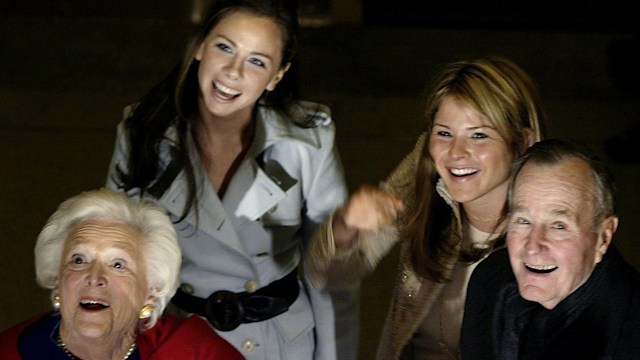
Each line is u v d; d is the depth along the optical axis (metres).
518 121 10.00
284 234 11.26
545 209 8.41
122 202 9.55
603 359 8.38
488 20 24.56
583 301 8.52
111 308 9.27
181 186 10.94
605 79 22.88
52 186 19.11
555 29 24.53
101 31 23.61
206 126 11.01
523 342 8.84
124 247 9.34
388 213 10.18
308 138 11.23
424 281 10.78
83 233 9.34
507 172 10.14
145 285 9.48
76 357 9.53
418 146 10.82
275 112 11.16
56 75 22.55
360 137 20.77
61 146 20.22
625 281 8.50
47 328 9.61
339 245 10.67
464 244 10.70
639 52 22.39
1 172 19.36
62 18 23.92
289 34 10.56
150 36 23.59
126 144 11.10
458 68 10.12
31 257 17.47
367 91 22.34
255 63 10.48
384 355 11.16
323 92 22.27
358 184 19.28
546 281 8.45
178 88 10.84
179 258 9.65
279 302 11.20
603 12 24.53
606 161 20.34
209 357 9.91
